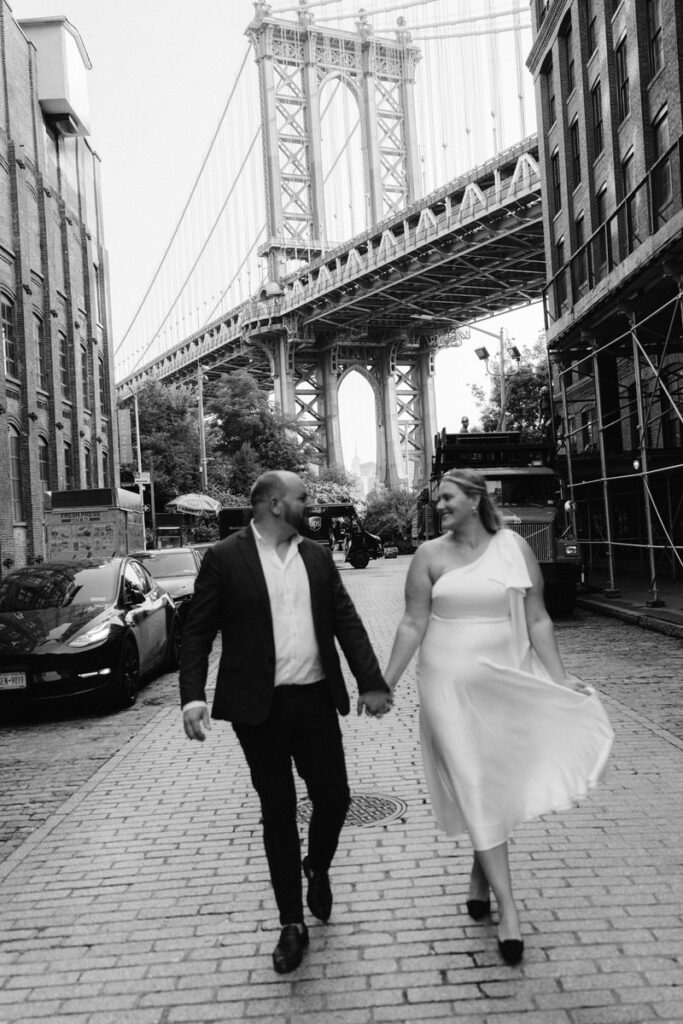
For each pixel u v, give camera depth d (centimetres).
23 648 888
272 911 403
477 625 366
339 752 370
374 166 11994
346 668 1104
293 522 368
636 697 848
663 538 2300
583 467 2203
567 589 1585
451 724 358
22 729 878
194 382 12750
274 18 11919
